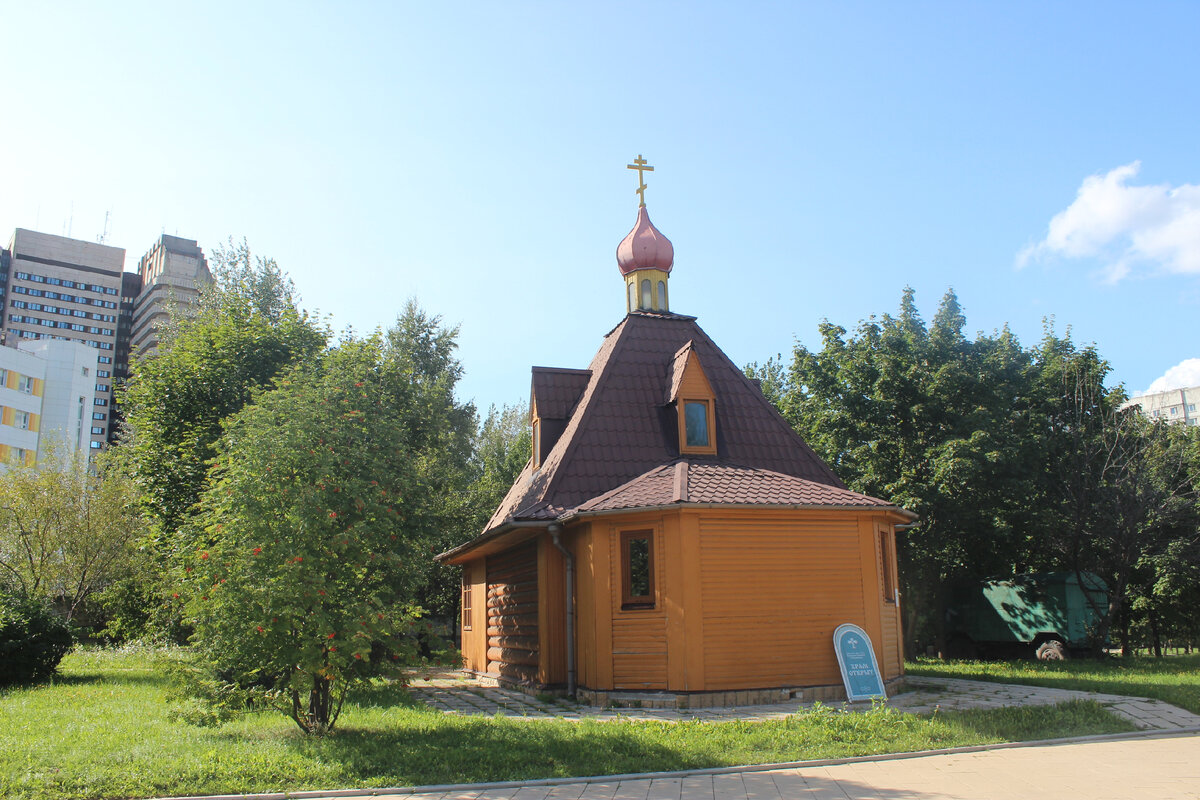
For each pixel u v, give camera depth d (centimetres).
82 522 2589
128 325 13438
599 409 1750
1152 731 1115
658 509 1410
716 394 1856
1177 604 3041
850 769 890
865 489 2664
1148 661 2398
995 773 858
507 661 1888
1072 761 919
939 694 1512
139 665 2339
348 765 886
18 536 2588
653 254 2125
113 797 782
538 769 885
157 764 877
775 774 869
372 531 1092
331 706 1242
